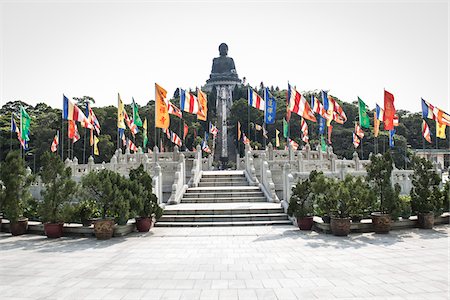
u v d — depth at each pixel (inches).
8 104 3400.6
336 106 1529.3
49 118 2805.1
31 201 722.2
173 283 386.3
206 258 493.7
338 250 533.3
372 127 3262.8
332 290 359.3
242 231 694.5
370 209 718.5
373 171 687.7
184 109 1370.6
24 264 466.0
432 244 569.6
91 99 3228.3
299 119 3440.0
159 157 1302.9
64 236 666.2
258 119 3730.3
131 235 665.6
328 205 660.1
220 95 5339.6
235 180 1147.3
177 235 662.5
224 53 5964.6
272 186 957.2
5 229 731.4
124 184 687.7
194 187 1057.5
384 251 524.1
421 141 3782.0
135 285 380.2
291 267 444.5
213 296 346.0
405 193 1129.4
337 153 3270.2
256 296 344.8
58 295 351.9
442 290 357.1
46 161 663.8
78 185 686.5
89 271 433.4
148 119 3408.0
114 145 3051.2
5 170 684.7
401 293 349.1
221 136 4148.6
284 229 711.7
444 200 745.0
